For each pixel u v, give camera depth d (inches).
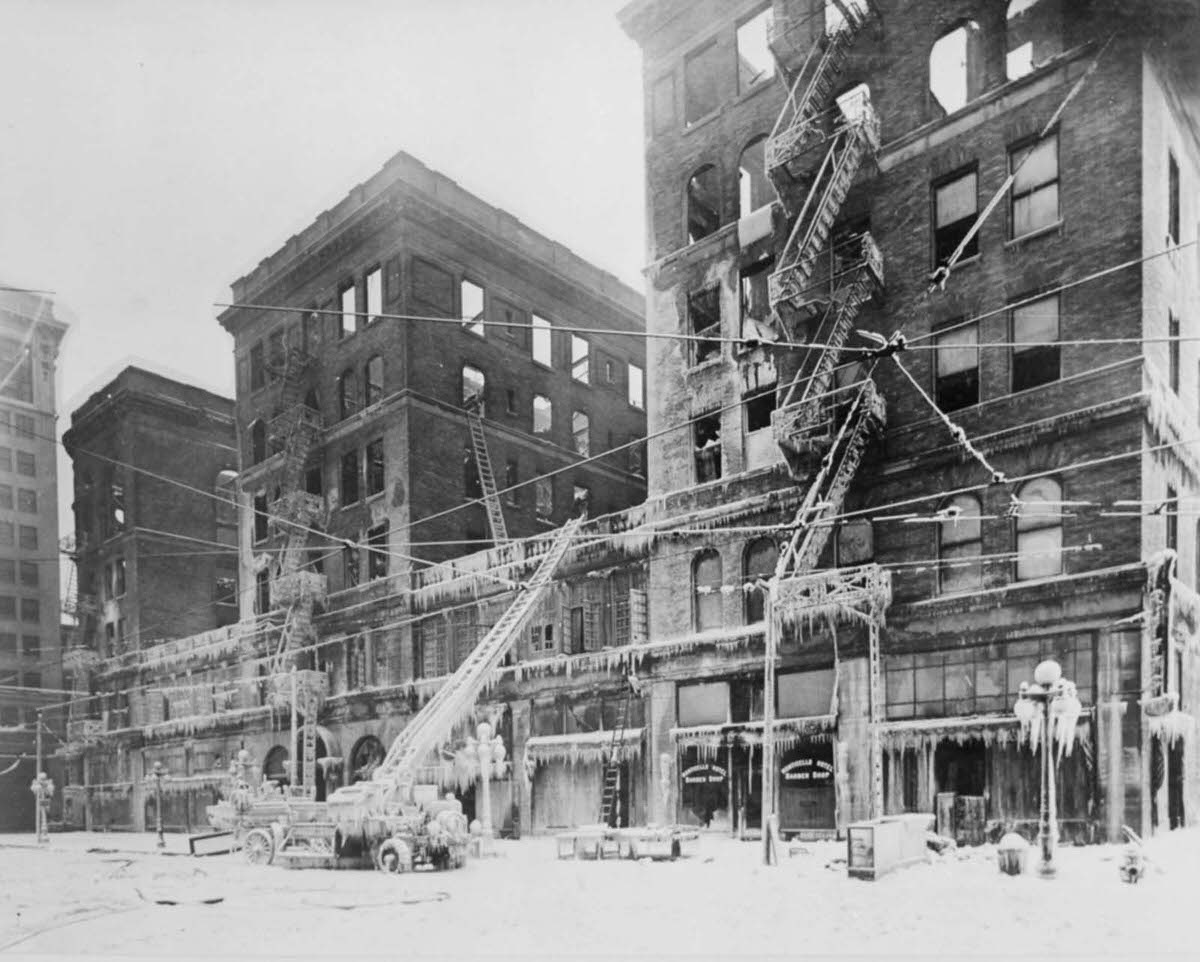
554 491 1948.8
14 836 1995.6
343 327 1887.3
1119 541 909.2
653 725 1272.1
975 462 1016.9
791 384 1103.0
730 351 1285.7
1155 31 957.8
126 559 2247.8
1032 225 1016.9
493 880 816.9
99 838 1849.2
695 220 1395.2
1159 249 957.8
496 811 1434.5
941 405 1064.8
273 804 1074.7
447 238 1824.6
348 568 1820.9
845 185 1096.2
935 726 988.6
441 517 1742.1
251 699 1962.4
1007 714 957.8
